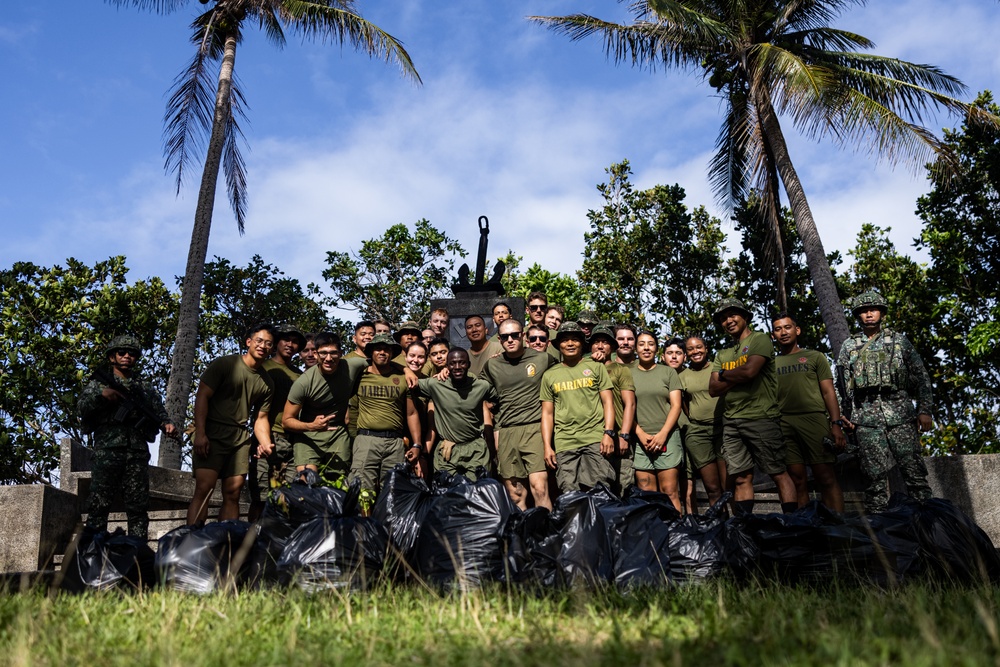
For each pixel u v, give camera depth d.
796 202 15.99
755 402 6.97
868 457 7.18
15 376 17.27
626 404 7.25
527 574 4.76
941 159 15.19
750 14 16.81
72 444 8.67
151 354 21.02
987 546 5.10
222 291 23.86
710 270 23.08
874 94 16.03
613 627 3.35
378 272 25.42
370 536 4.92
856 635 2.98
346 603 3.92
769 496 9.54
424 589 4.64
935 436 19.78
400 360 8.33
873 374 7.19
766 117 16.70
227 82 16.20
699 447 7.84
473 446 7.22
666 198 23.17
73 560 5.25
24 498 6.78
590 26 16.75
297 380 7.03
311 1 16.73
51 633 3.45
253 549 5.18
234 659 2.97
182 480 9.37
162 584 4.98
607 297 23.20
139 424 6.53
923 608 3.46
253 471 7.34
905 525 5.04
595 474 6.88
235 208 16.77
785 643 2.86
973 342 17.33
